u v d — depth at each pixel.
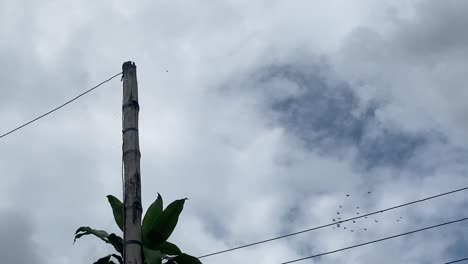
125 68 8.11
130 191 6.97
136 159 7.23
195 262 7.93
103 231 7.83
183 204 7.96
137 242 6.67
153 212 8.02
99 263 7.71
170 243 8.02
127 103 7.70
